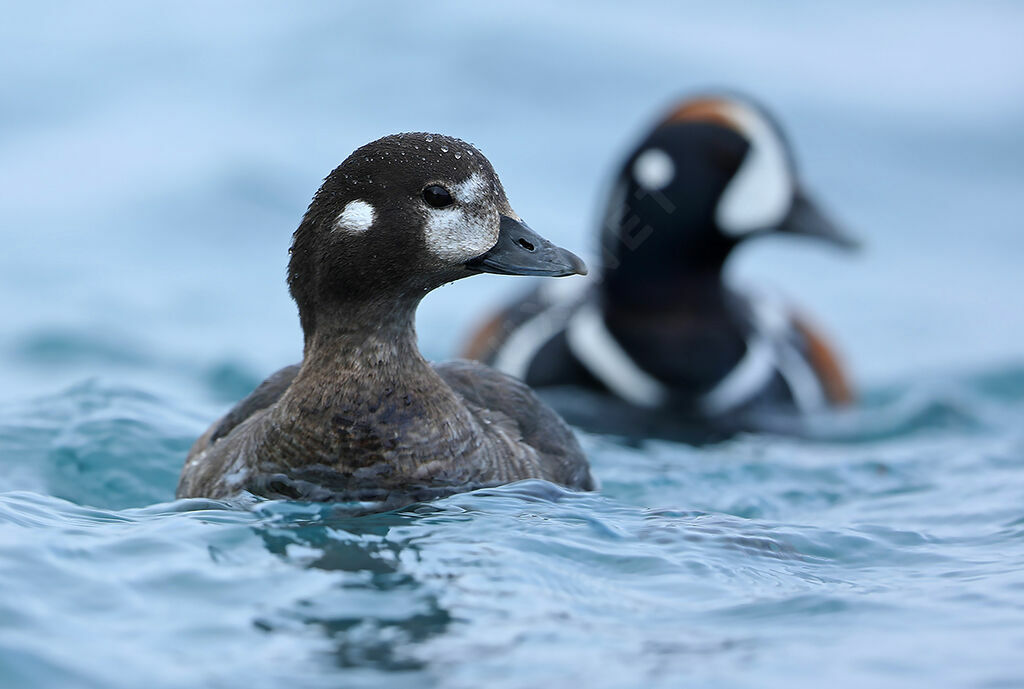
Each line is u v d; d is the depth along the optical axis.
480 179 7.92
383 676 5.39
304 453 7.76
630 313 13.09
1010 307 17.75
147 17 24.22
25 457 9.56
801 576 6.81
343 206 7.85
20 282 16.91
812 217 13.25
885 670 5.53
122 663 5.42
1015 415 14.05
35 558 6.30
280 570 6.41
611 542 7.00
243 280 17.58
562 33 24.03
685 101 13.49
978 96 23.33
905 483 9.66
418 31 23.84
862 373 15.70
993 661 5.62
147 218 18.86
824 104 22.69
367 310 7.81
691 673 5.48
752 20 25.59
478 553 6.69
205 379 14.34
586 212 19.22
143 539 6.70
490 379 8.68
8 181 19.72
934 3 26.66
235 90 22.28
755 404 12.97
